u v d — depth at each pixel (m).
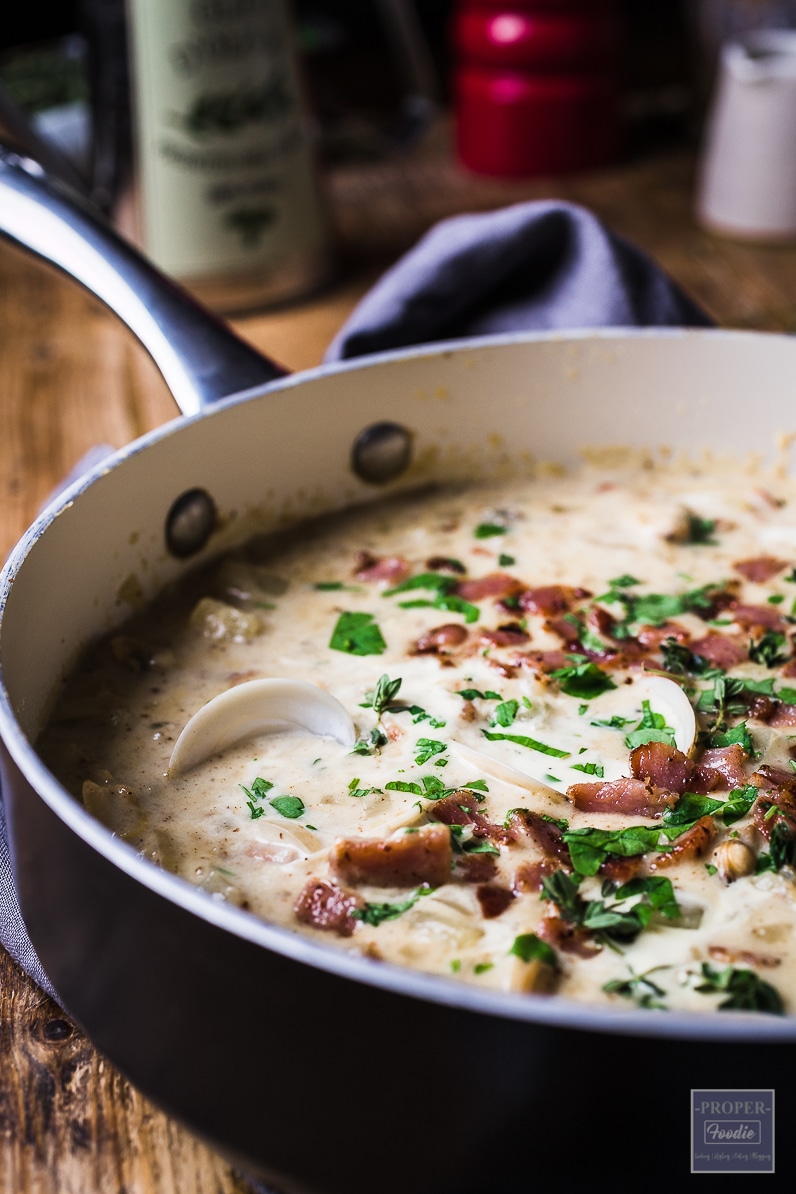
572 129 0.98
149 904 0.35
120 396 0.80
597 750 0.54
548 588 0.61
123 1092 0.46
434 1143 0.35
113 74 0.84
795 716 0.55
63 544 0.56
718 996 0.42
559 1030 0.32
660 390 0.66
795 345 0.65
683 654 0.57
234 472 0.62
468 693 0.56
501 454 0.67
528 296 0.72
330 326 0.84
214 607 0.59
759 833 0.48
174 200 0.83
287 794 0.52
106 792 0.51
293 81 0.84
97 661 0.58
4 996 0.50
